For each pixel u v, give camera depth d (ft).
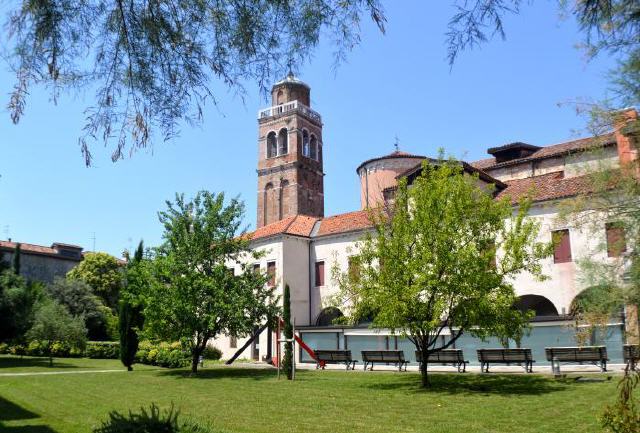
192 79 18.29
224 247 88.69
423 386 57.31
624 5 15.98
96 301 170.60
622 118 27.27
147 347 114.73
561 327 69.36
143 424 25.03
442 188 56.54
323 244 117.50
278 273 114.11
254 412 44.06
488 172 107.96
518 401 44.93
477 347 78.48
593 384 52.60
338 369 85.66
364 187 132.98
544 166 99.55
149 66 18.04
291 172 203.92
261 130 215.51
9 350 144.36
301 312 114.73
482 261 53.11
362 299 58.59
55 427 39.50
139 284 88.53
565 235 79.05
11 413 46.11
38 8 15.61
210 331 85.05
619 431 21.33
